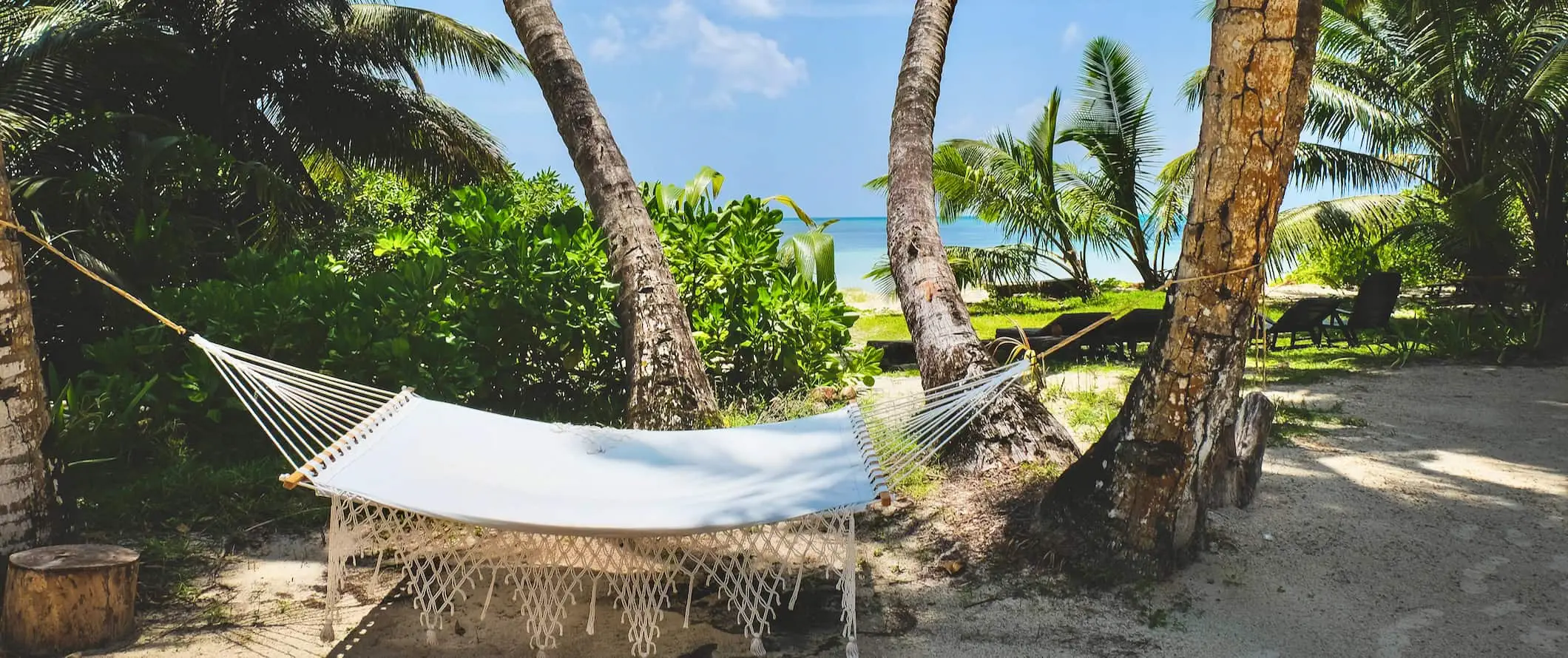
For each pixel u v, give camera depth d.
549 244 7.12
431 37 13.59
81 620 3.85
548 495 3.78
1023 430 5.64
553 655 3.96
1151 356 4.48
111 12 10.69
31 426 4.14
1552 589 4.23
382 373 6.23
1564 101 11.75
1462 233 12.73
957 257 18.09
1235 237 4.21
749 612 4.33
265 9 12.16
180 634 4.04
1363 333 12.15
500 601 4.48
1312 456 6.08
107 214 7.61
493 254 7.02
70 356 7.51
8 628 3.85
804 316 8.20
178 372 6.27
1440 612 4.08
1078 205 18.61
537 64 7.34
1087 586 4.41
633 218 6.91
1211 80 4.18
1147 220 19.09
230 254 8.27
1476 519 5.00
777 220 8.55
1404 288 17.73
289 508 5.31
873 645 4.02
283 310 6.36
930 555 4.84
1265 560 4.56
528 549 3.94
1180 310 4.35
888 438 4.35
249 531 5.08
